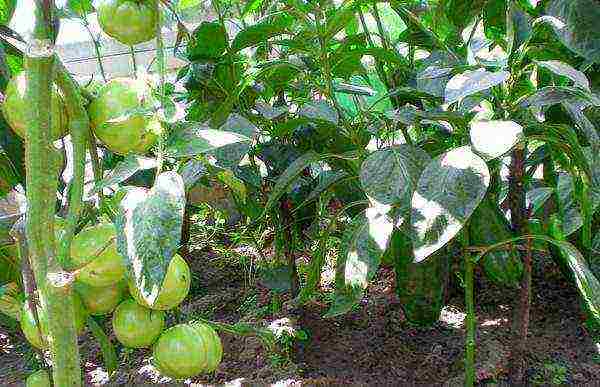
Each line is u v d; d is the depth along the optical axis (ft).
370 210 3.63
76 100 1.68
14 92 1.80
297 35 3.81
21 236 1.96
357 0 3.52
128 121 1.76
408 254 3.82
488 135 2.73
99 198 1.96
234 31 6.07
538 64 3.04
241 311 5.69
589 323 4.39
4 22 3.30
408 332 5.02
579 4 3.17
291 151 4.89
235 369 4.74
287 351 4.75
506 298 5.44
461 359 4.57
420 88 3.92
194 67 4.54
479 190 2.82
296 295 5.34
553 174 4.70
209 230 7.14
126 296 2.11
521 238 3.55
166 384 4.63
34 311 1.98
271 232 6.00
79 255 1.83
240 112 4.85
